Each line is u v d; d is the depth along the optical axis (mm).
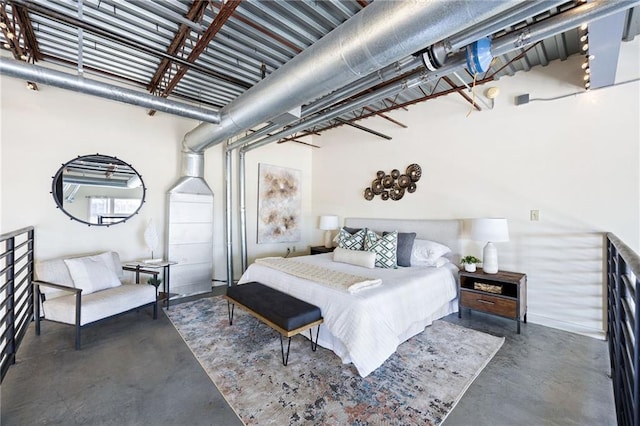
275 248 5488
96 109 3639
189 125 4434
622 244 1832
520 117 3334
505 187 3447
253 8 2273
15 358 2357
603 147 2848
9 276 2361
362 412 1771
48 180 3318
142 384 2043
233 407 1813
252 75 3480
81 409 1782
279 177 5523
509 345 2676
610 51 2164
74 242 3502
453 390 1996
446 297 3242
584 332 2943
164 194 4215
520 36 1830
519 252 3342
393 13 1507
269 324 2406
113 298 2844
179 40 2682
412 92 3867
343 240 4152
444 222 3916
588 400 1901
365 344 2162
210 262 4387
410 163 4355
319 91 2150
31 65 2188
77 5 2246
